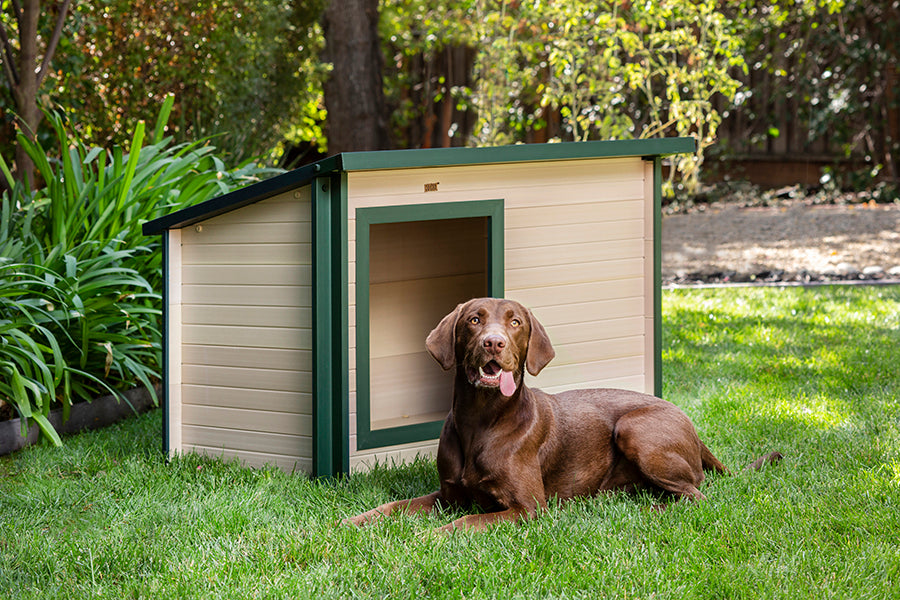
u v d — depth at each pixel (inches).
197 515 160.9
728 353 277.0
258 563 139.1
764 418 213.2
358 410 183.8
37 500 171.2
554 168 199.3
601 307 207.3
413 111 579.8
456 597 128.2
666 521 151.2
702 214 495.8
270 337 188.1
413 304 234.1
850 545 142.4
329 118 485.1
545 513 155.4
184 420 198.5
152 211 248.1
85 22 324.5
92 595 130.6
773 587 128.8
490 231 194.2
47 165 246.7
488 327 150.7
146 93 373.1
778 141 554.9
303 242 182.2
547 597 127.9
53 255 226.1
